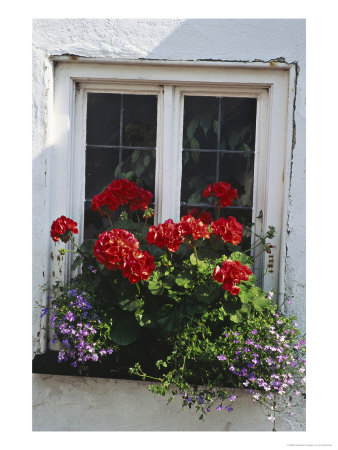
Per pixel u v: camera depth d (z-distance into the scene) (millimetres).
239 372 2639
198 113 3043
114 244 2596
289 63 2859
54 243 2982
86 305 2682
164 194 3000
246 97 3029
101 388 2930
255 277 2871
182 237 2664
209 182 3057
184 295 2740
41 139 2928
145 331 2797
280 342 2650
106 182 3084
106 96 3055
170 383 2830
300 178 2885
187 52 2881
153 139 3059
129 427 2916
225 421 2879
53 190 2986
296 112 2873
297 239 2895
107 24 2896
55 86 2961
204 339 2658
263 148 3004
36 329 2941
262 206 3010
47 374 2947
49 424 2947
